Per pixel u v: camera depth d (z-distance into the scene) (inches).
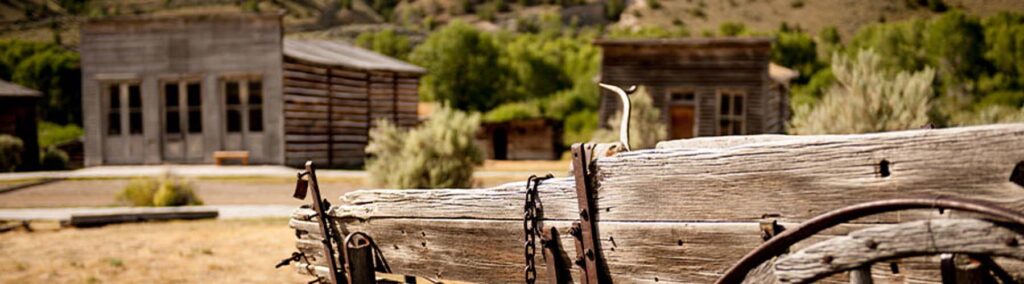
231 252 441.1
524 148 1450.5
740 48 1131.9
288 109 1054.4
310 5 6461.6
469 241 164.9
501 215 160.1
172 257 427.2
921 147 111.7
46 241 496.7
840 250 113.3
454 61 2411.4
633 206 141.5
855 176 117.2
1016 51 1250.6
